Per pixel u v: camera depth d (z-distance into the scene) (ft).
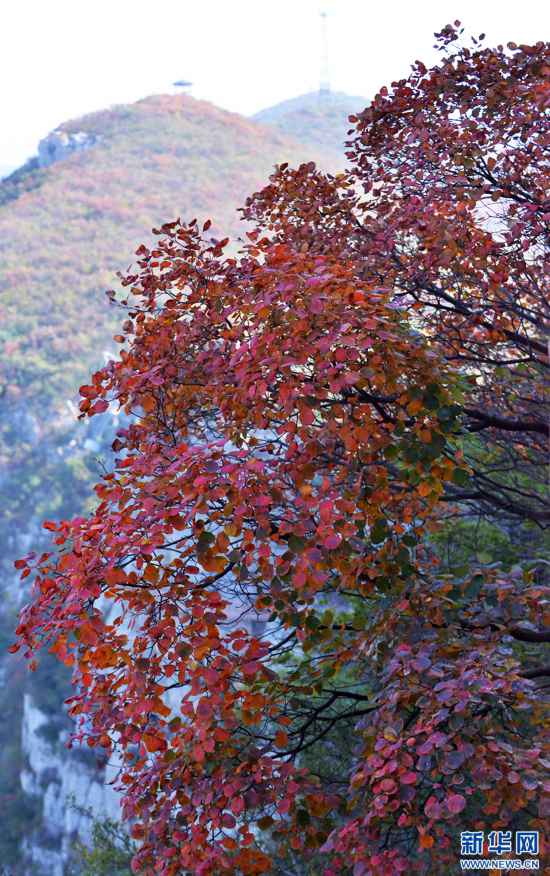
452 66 24.30
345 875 16.58
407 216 22.75
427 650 15.23
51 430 349.20
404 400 16.05
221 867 14.89
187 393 20.12
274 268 17.43
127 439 19.92
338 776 21.44
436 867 14.32
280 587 14.79
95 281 412.98
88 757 176.45
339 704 23.95
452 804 12.81
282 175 25.80
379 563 16.98
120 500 15.81
